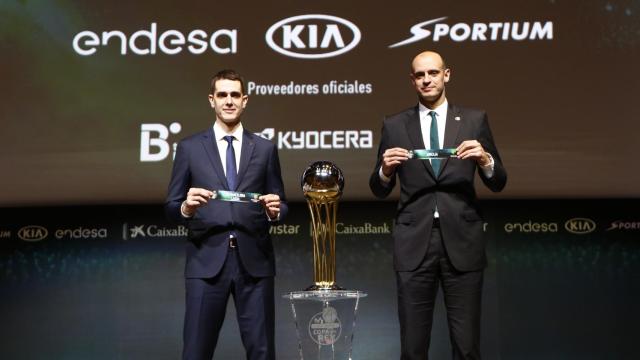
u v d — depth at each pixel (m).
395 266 2.80
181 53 4.09
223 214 2.82
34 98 4.04
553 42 4.04
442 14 4.08
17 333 4.07
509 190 4.01
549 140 4.00
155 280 4.12
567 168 3.98
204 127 4.06
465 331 2.71
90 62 4.07
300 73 4.09
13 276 4.09
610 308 4.03
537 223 4.07
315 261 2.96
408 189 2.82
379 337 4.09
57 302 4.09
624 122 3.97
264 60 4.09
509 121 4.01
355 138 4.05
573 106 4.00
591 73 4.00
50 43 4.07
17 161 4.02
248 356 2.81
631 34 4.00
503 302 4.05
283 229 4.13
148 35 4.11
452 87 4.04
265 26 4.12
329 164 2.97
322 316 2.71
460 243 2.74
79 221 4.12
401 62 4.08
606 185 3.97
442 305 4.07
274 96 4.07
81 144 4.04
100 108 4.05
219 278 2.79
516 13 4.06
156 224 4.12
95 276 4.11
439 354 4.05
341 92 4.08
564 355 4.03
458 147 2.78
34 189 4.02
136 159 4.04
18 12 4.08
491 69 4.04
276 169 3.00
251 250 2.82
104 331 4.09
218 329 2.81
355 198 4.05
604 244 4.04
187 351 2.76
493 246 4.07
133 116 4.06
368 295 4.10
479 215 2.81
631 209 4.04
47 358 4.07
